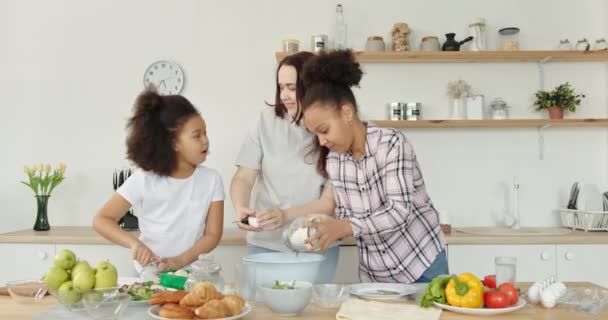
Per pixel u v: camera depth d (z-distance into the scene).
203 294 1.12
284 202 1.91
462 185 3.11
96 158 3.14
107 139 3.14
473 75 3.12
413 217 1.64
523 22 3.14
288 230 1.44
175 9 3.14
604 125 3.01
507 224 3.01
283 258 1.47
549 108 2.99
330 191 1.79
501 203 3.10
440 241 1.68
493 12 3.13
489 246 2.62
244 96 3.12
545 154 3.12
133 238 1.69
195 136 1.78
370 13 3.12
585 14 3.14
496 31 3.13
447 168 3.11
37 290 1.29
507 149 3.12
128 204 1.83
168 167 1.80
